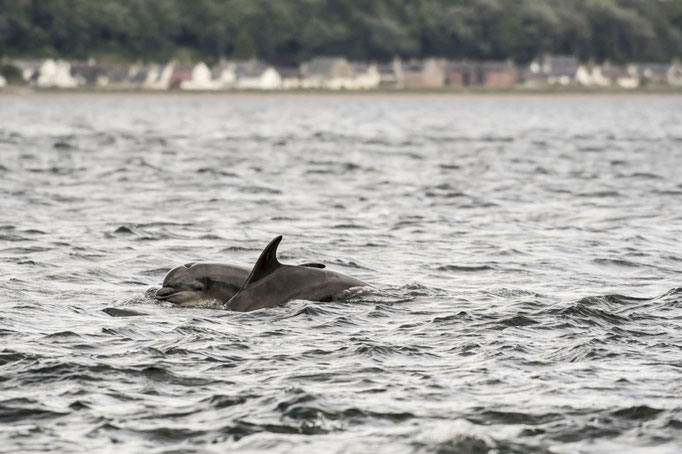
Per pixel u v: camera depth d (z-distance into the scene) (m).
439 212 128.62
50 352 59.97
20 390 53.56
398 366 57.72
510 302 73.94
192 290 73.00
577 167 197.12
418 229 113.00
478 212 128.75
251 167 193.38
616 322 67.88
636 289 80.19
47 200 135.88
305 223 117.56
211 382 54.91
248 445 46.53
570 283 82.75
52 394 53.00
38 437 47.50
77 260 91.56
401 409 50.75
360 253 96.88
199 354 59.81
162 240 103.81
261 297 72.12
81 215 121.94
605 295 74.56
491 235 108.81
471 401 51.94
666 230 112.62
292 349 61.19
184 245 100.94
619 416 49.78
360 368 57.25
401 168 195.38
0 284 79.69
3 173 172.00
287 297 72.50
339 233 109.69
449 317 68.81
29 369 56.72
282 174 179.50
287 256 94.19
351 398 52.25
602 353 59.97
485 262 92.06
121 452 45.88
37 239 102.31
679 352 60.41
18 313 69.75
